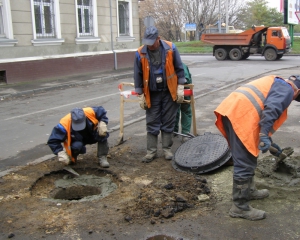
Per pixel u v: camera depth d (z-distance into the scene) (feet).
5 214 11.88
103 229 10.82
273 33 73.56
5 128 23.91
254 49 76.28
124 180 14.38
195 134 19.29
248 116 10.32
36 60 46.24
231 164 15.16
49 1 47.93
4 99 35.76
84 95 36.96
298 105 26.94
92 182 14.84
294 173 13.94
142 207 11.94
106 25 57.47
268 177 13.99
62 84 43.47
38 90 39.78
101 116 15.56
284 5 93.15
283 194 12.51
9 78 43.27
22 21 44.14
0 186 14.14
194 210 11.78
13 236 10.59
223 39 78.79
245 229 10.54
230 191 13.01
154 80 15.44
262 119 10.09
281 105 10.06
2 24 42.57
